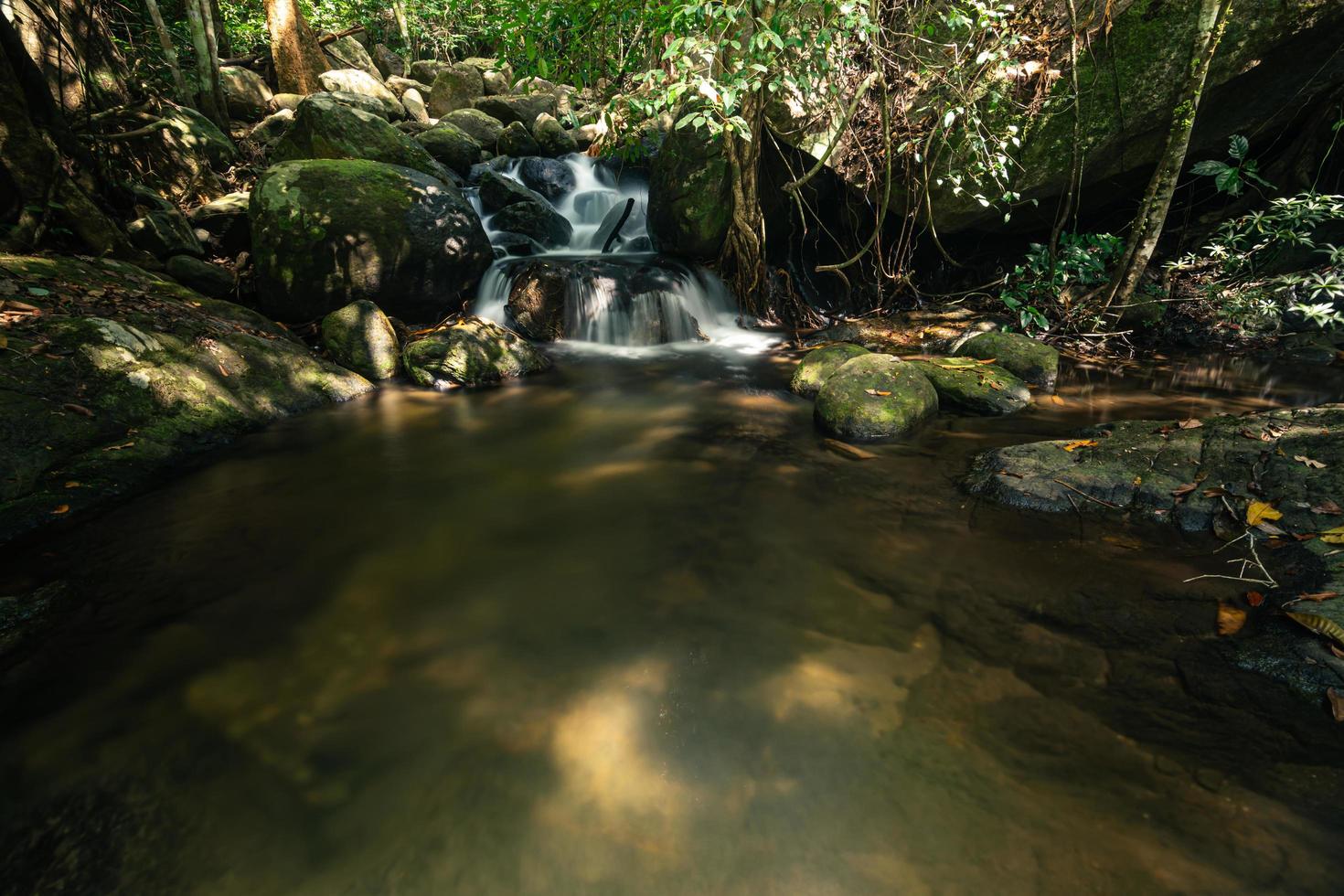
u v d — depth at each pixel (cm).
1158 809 160
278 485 363
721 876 154
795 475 372
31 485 316
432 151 1014
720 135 695
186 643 236
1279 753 173
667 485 365
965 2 529
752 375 579
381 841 165
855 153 686
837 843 159
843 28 498
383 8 1819
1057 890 145
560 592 267
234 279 620
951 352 578
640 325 672
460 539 310
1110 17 526
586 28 568
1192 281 636
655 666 223
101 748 192
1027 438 408
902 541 292
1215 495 290
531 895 152
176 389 413
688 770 182
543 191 1035
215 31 1162
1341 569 231
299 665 226
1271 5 482
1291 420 335
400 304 618
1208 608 231
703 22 481
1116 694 197
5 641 234
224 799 176
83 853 162
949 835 159
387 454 410
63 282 463
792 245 779
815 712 199
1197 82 488
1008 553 276
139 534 307
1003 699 198
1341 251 532
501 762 187
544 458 407
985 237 725
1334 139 557
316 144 724
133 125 718
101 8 751
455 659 229
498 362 559
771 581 270
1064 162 585
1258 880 144
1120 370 552
